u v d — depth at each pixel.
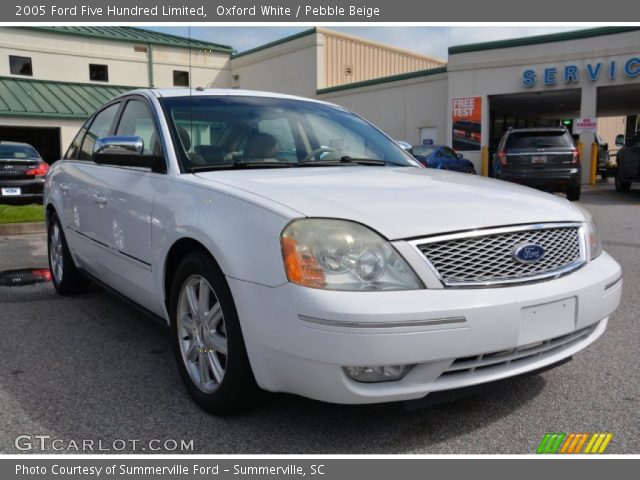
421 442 2.46
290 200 2.40
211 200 2.62
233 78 29.41
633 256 6.45
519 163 12.13
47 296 4.86
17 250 7.11
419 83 21.48
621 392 2.92
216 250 2.44
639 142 13.91
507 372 2.37
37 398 2.88
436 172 3.43
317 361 2.13
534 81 18.48
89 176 4.06
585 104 17.91
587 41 17.56
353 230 2.22
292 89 26.17
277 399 2.81
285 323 2.18
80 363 3.35
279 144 3.49
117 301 4.69
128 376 3.16
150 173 3.23
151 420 2.65
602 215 10.24
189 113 3.42
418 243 2.23
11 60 24.25
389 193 2.59
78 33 25.28
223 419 2.65
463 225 2.33
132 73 26.72
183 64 27.86
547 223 2.53
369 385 2.21
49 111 21.97
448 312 2.14
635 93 19.89
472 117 19.66
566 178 12.09
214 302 2.66
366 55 26.95
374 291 2.13
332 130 3.89
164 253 2.88
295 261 2.18
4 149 11.85
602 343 3.62
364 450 2.40
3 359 3.41
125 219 3.35
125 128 3.84
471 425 2.60
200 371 2.74
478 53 19.25
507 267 2.36
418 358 2.12
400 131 22.31
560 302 2.42
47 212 5.04
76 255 4.41
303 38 25.23
